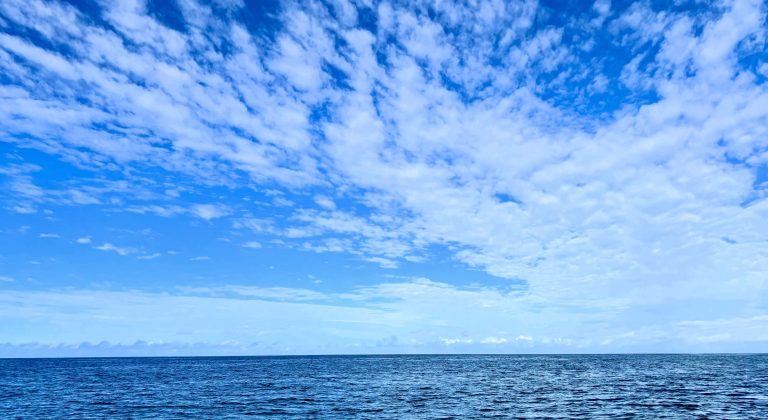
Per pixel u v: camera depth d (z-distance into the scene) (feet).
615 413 130.82
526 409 140.67
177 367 484.33
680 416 124.36
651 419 120.26
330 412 138.31
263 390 206.39
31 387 230.48
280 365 536.83
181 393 194.80
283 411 140.46
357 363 603.26
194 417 130.82
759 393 177.88
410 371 376.48
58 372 381.60
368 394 187.11
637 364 488.85
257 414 135.33
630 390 193.26
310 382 254.88
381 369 417.08
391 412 137.39
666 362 542.16
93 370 418.72
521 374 319.47
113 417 132.46
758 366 417.08
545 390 197.47
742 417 122.11
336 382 254.06
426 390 202.90
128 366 522.06
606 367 419.74
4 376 324.60
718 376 276.82
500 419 123.34
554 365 483.10
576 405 147.84
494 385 226.17
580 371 352.28
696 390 190.49
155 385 238.27
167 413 138.31
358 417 128.98
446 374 327.47
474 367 449.06
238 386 228.84
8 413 142.10
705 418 120.78
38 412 143.23
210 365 545.85
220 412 139.44
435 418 126.31
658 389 196.24
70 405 157.48
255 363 621.72
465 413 134.31
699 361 573.74
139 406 153.48
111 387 227.40
